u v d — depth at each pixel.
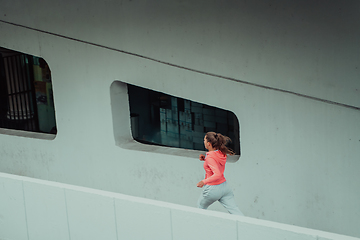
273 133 6.22
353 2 5.27
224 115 7.71
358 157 5.70
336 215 6.02
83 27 7.45
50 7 7.68
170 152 7.33
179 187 7.21
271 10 5.80
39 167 8.76
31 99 10.33
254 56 6.09
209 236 4.04
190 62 6.62
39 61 10.07
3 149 9.19
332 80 5.63
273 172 6.36
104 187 8.02
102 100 7.61
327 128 5.82
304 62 5.75
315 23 5.56
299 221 6.32
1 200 5.39
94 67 7.53
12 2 8.09
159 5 6.65
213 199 5.48
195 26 6.43
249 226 3.81
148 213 4.33
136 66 7.11
